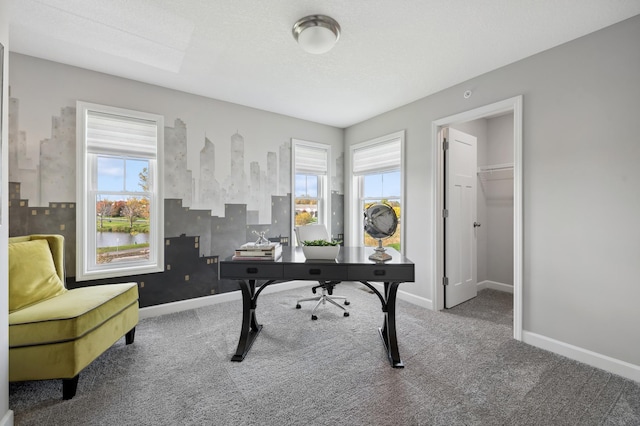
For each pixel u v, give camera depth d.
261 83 2.92
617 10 1.79
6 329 1.38
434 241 3.15
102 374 1.89
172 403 1.62
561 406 1.60
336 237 4.43
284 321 2.79
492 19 1.91
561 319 2.17
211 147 3.30
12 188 2.31
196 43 2.22
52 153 2.46
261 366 2.00
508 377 1.87
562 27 1.98
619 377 1.87
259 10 1.85
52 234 2.45
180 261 3.09
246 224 3.56
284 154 3.89
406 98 3.29
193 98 3.18
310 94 3.19
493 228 4.04
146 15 1.90
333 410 1.56
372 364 2.02
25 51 2.33
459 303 3.36
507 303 3.38
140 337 2.44
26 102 2.37
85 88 2.61
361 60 2.46
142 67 2.60
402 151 3.49
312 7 1.81
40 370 1.59
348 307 3.21
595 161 2.00
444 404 1.61
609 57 1.95
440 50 2.29
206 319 2.85
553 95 2.21
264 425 1.45
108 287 2.19
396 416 1.52
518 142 2.39
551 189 2.22
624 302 1.89
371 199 4.18
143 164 2.94
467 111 2.81
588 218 2.04
